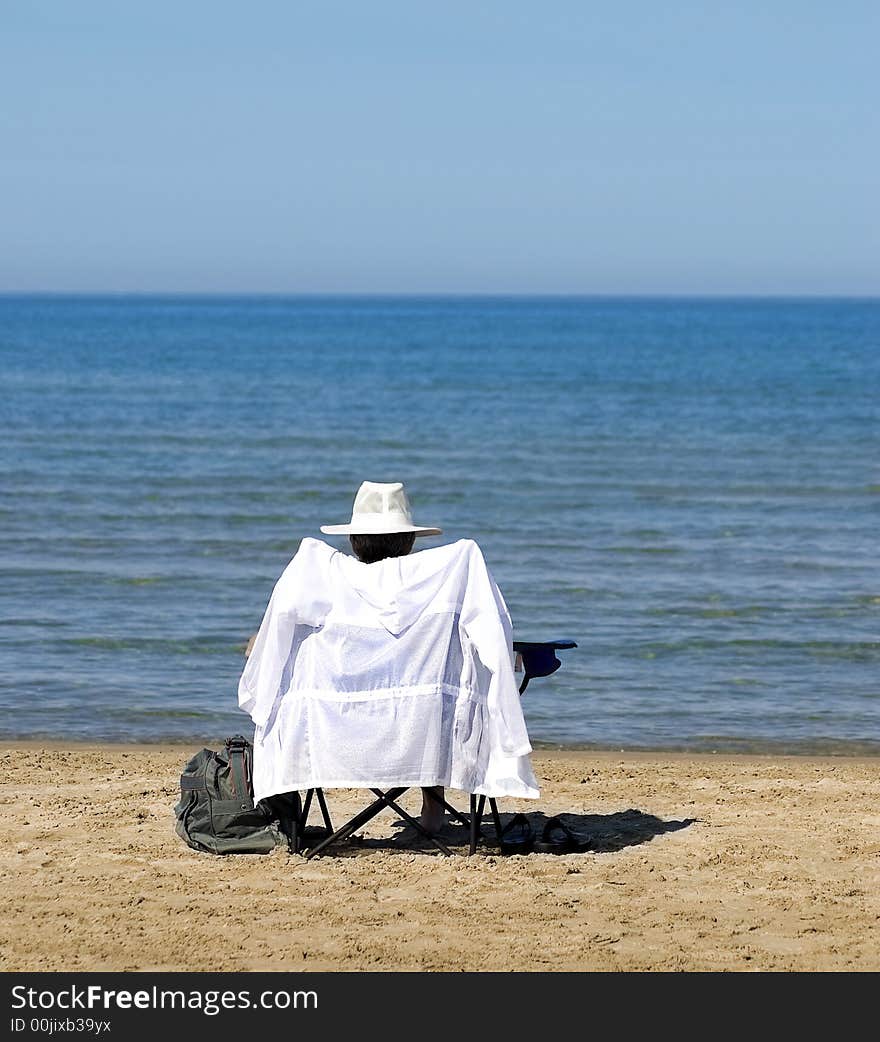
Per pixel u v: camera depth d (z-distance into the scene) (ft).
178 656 37.86
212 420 124.67
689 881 18.03
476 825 19.04
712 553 57.26
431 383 180.75
